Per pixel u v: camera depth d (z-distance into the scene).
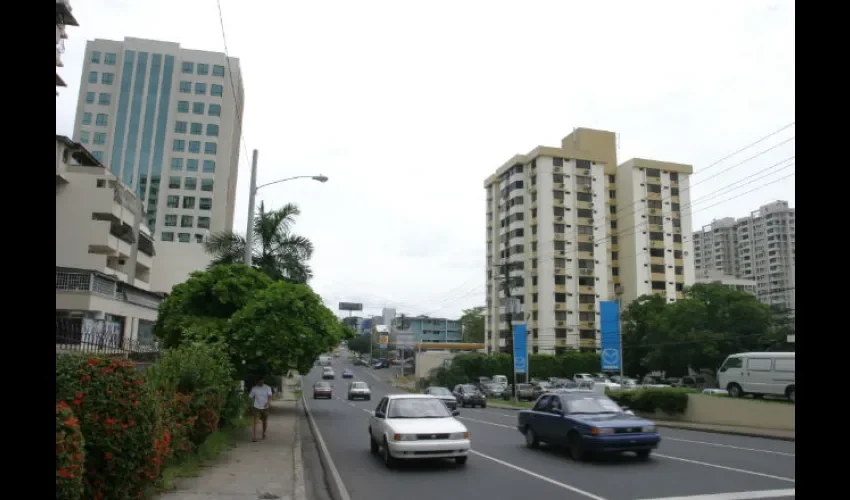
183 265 60.50
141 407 6.71
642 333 65.69
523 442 16.91
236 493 8.59
